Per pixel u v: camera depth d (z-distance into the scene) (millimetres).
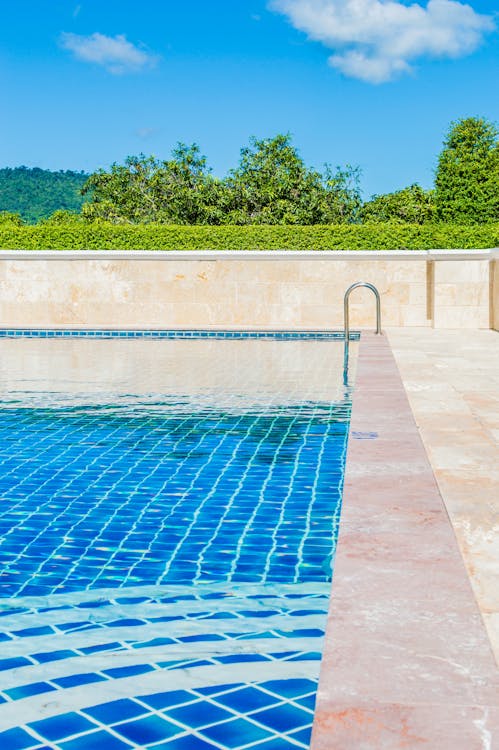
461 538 2445
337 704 1464
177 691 1990
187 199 24125
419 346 9406
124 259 13844
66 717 1866
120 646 2287
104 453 4902
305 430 5516
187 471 4461
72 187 65375
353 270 13539
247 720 1831
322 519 3578
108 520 3602
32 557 3123
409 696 1490
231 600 2652
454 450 3699
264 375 8188
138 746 1727
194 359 9594
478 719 1411
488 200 23734
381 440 3910
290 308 13711
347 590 2023
